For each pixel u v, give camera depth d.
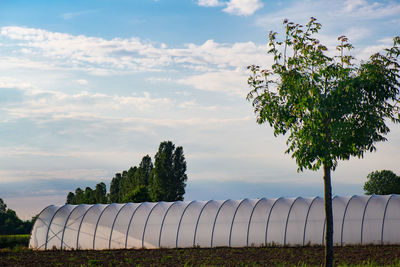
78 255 31.70
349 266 22.66
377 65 17.89
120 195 84.31
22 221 120.81
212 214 37.84
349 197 36.19
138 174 74.88
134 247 37.53
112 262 27.12
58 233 38.78
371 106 17.83
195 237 36.88
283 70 18.67
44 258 29.94
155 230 37.84
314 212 35.50
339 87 17.36
